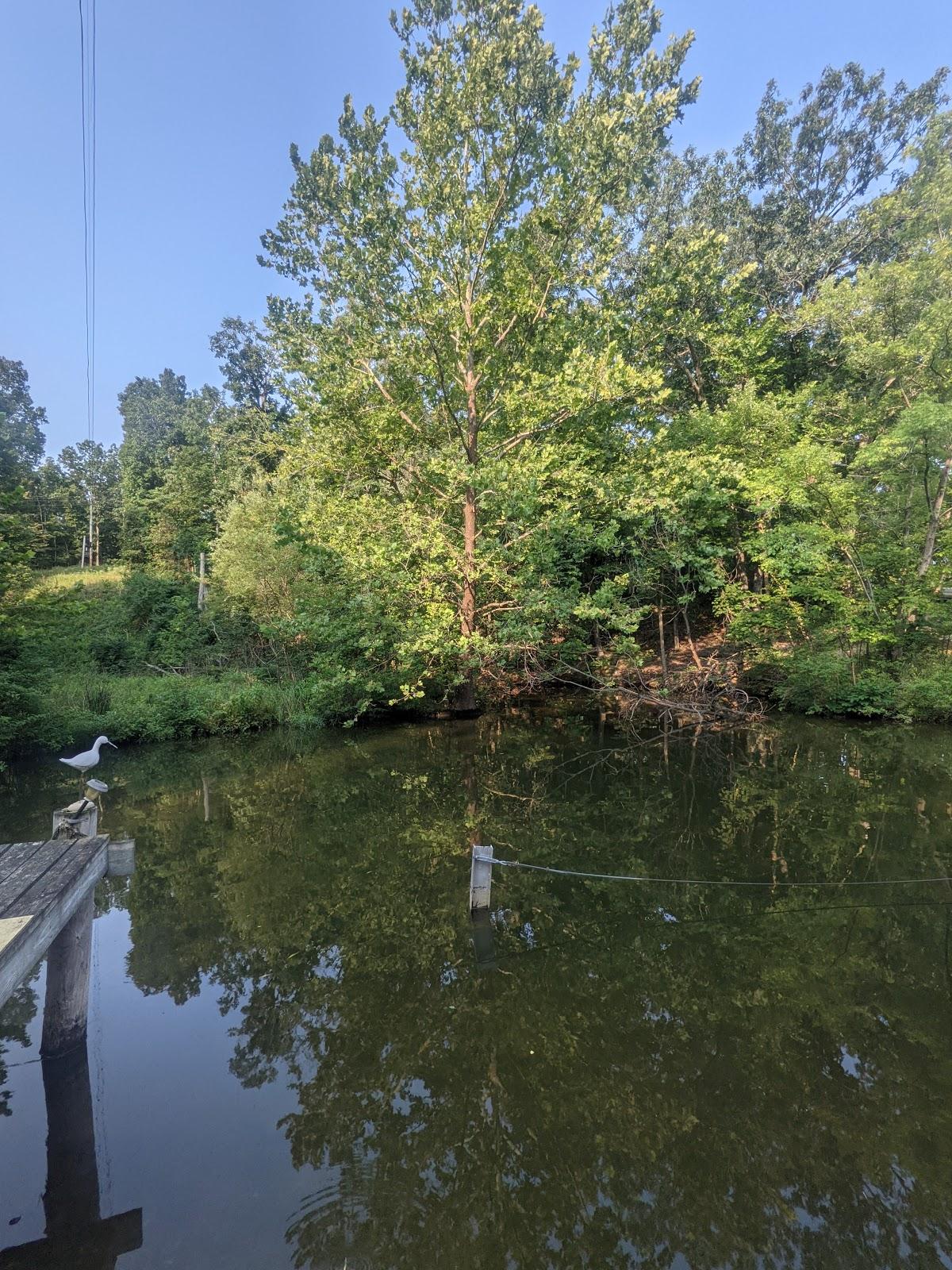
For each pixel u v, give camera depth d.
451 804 8.92
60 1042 3.92
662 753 11.62
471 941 5.30
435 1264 2.67
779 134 20.77
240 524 20.14
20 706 11.51
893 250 19.45
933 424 11.56
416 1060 3.92
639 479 13.08
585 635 15.88
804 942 5.22
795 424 15.03
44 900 3.05
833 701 13.96
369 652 13.05
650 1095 3.61
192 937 5.44
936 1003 4.42
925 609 12.97
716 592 17.81
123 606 21.45
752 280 19.72
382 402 14.29
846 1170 3.13
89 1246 2.68
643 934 5.38
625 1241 2.78
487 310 13.53
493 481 11.71
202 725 13.67
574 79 12.90
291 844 7.56
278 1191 3.00
